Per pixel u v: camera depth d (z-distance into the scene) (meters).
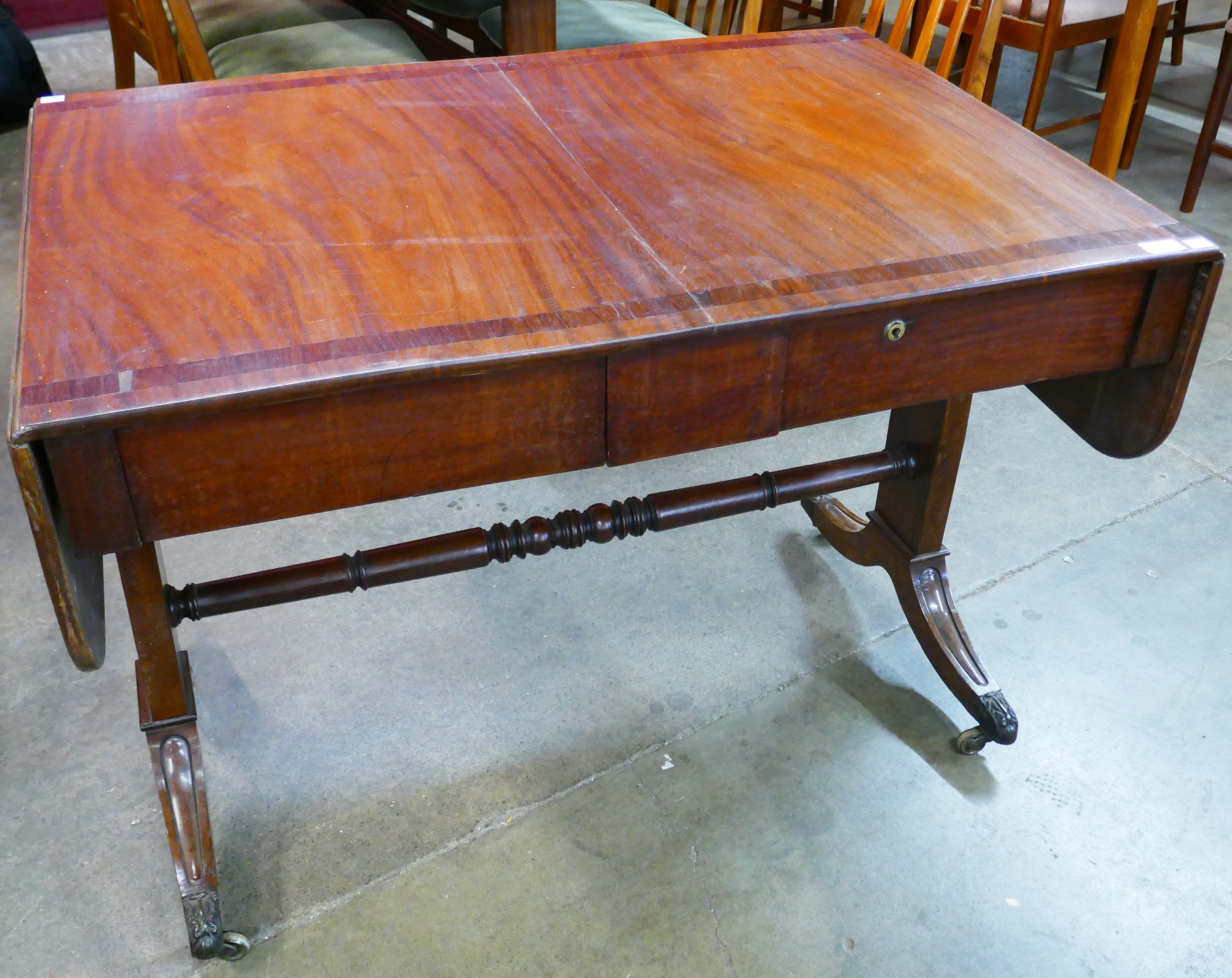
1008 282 1.08
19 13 4.73
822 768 1.65
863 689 1.78
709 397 1.08
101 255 1.12
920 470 1.63
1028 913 1.45
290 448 0.98
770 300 1.05
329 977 1.37
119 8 2.86
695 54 1.71
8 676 1.79
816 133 1.42
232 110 1.49
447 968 1.38
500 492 2.21
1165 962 1.39
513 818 1.57
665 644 1.86
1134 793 1.61
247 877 1.48
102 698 1.75
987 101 3.45
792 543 2.09
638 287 1.07
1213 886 1.48
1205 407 2.46
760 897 1.47
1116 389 1.31
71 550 0.97
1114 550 2.06
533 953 1.40
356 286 1.07
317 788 1.60
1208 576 2.01
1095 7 2.95
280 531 2.11
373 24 2.77
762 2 2.28
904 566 1.73
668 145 1.38
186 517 0.99
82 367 0.95
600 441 1.08
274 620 1.89
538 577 2.00
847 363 1.11
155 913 1.44
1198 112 3.85
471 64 1.65
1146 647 1.85
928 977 1.38
